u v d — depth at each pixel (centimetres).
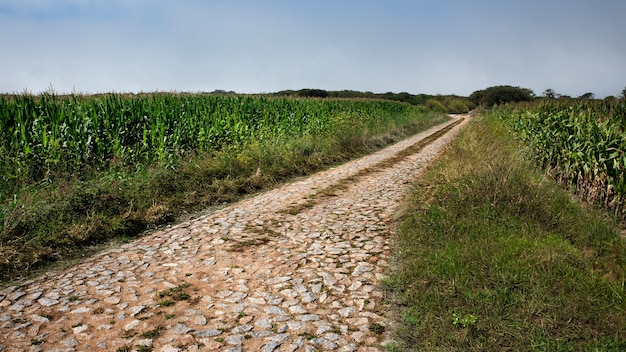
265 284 471
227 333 369
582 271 449
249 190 951
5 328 371
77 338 358
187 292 450
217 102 1697
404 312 405
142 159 1045
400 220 689
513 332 353
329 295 443
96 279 481
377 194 912
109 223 650
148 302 425
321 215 748
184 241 616
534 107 1631
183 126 1224
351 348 349
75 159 947
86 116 1045
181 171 940
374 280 479
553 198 682
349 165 1315
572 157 848
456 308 388
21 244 549
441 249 522
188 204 796
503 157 902
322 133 1706
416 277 461
